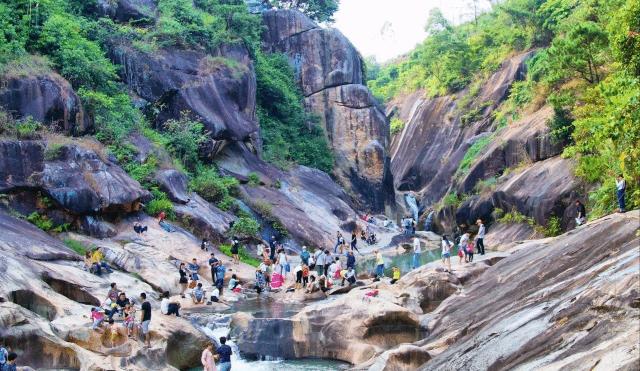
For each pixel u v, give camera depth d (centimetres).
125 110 3142
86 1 3525
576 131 2738
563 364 829
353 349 1638
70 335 1487
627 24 1986
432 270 1972
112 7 3647
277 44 5312
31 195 2322
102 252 2241
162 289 2131
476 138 5153
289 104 4809
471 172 3928
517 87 4603
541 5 5538
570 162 2875
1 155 2270
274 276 2425
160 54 3578
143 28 3728
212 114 3603
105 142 2869
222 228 2900
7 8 2817
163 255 2381
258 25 4944
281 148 4459
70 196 2347
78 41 3045
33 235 2102
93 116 2855
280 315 1897
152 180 2853
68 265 1998
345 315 1694
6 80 2497
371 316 1639
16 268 1686
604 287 981
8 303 1417
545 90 3778
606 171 2228
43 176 2336
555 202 2758
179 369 1595
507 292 1457
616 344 800
